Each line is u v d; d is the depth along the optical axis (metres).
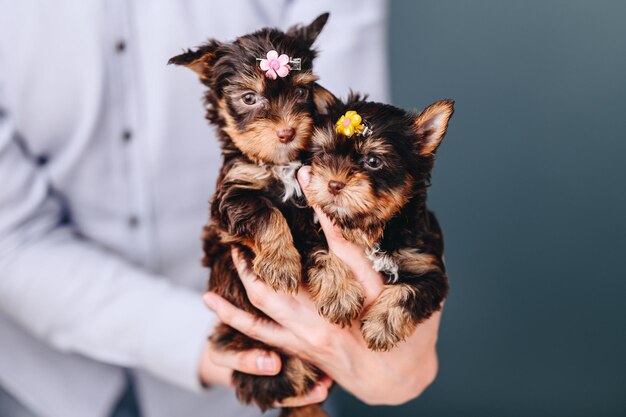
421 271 0.60
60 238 0.81
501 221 1.27
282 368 0.65
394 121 0.59
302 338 0.63
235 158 0.62
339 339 0.63
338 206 0.57
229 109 0.60
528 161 1.24
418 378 0.68
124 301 0.77
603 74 1.20
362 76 0.81
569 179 1.24
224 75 0.60
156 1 0.80
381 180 0.57
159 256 0.85
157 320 0.76
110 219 0.84
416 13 1.21
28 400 0.84
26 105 0.79
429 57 1.22
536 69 1.21
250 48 0.60
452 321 1.30
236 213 0.59
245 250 0.62
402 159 0.58
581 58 1.20
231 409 0.90
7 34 0.78
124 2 0.80
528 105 1.22
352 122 0.57
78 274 0.77
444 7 1.20
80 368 0.85
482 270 1.29
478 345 1.30
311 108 0.59
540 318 1.29
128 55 0.80
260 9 0.84
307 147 0.59
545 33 1.19
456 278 1.29
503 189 1.26
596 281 1.27
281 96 0.58
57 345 0.78
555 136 1.23
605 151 1.22
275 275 0.58
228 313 0.64
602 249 1.25
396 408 1.29
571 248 1.26
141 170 0.82
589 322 1.28
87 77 0.79
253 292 0.62
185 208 0.84
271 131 0.57
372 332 0.59
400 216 0.59
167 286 0.80
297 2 0.83
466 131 1.24
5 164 0.78
